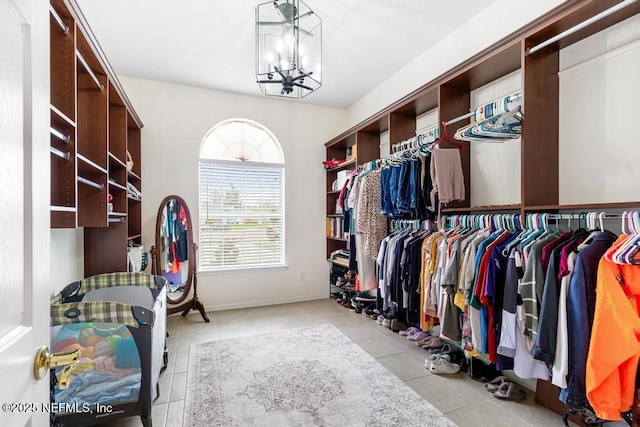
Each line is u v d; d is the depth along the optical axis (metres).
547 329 1.54
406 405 1.94
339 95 4.23
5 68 0.58
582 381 1.43
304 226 4.48
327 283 4.61
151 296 2.44
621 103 1.75
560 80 2.04
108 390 1.64
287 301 4.36
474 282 1.95
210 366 2.45
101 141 2.21
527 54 1.94
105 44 2.94
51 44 1.59
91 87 2.18
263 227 4.31
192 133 3.89
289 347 2.81
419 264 2.62
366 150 3.90
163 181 3.76
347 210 3.69
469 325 2.05
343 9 2.48
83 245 2.74
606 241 1.54
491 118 1.94
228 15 2.53
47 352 0.73
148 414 1.67
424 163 2.59
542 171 1.98
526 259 1.75
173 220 3.72
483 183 2.61
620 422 1.65
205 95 3.95
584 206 1.65
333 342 2.92
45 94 0.75
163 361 2.39
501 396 2.01
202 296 3.93
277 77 2.81
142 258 3.41
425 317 2.54
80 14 1.68
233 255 4.15
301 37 2.84
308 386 2.16
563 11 1.73
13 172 0.61
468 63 2.32
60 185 1.61
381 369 2.40
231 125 4.20
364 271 3.39
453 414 1.86
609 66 1.80
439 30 2.78
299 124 4.47
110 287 2.40
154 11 2.46
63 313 1.59
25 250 0.66
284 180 4.38
